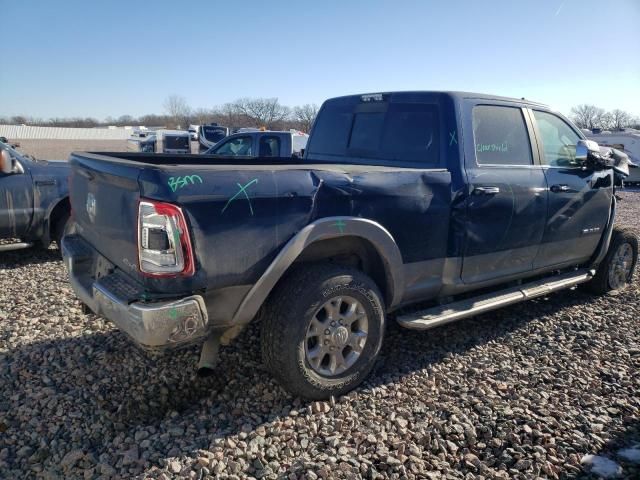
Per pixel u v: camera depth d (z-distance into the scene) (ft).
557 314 16.58
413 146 13.85
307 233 10.09
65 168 22.30
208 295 9.37
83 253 11.67
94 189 10.94
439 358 13.12
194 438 9.57
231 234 9.27
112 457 9.06
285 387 10.61
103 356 12.67
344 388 11.03
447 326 15.30
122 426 9.99
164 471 8.61
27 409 10.49
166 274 8.79
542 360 13.15
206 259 9.05
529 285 15.67
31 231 21.65
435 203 12.28
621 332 15.17
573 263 17.24
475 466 9.00
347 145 15.88
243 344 13.26
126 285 9.59
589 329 15.34
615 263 18.74
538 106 15.72
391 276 11.74
